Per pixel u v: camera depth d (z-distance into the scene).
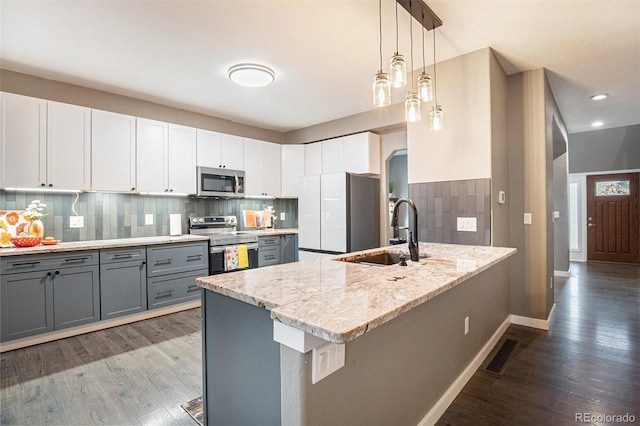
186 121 4.16
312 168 4.92
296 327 0.93
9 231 2.85
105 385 2.10
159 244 3.43
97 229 3.48
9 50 2.60
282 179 5.03
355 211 4.03
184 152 3.95
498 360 2.42
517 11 2.14
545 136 3.02
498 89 2.89
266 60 2.83
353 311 0.99
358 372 1.21
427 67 2.99
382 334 1.35
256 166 4.71
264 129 5.11
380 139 4.55
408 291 1.24
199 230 4.23
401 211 6.62
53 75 3.07
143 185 3.59
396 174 7.17
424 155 2.99
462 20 2.24
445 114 2.86
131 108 3.67
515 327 3.09
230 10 2.12
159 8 2.08
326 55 2.75
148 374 2.23
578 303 3.82
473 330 2.28
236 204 4.76
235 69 2.91
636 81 3.34
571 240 6.80
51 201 3.19
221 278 1.49
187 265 3.65
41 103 2.94
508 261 3.17
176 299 3.55
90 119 3.23
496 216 2.77
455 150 2.81
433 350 1.75
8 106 2.77
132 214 3.74
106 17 2.17
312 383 1.01
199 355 2.52
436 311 1.79
